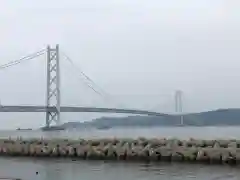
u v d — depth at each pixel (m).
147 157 30.47
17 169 26.67
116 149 31.92
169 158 29.81
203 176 22.75
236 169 25.20
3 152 36.62
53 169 26.42
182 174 23.47
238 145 32.47
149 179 22.02
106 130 101.81
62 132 87.81
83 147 33.78
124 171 24.89
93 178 22.64
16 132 105.00
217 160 28.23
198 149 29.69
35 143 38.28
